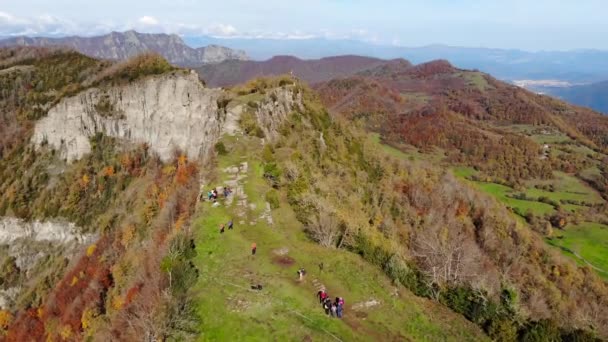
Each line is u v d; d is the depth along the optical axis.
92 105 142.50
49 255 125.75
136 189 123.69
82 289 92.19
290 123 117.56
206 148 104.56
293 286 46.91
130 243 96.12
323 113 140.50
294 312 42.97
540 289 87.06
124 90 139.50
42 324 94.44
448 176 152.38
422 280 53.03
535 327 44.25
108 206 126.19
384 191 114.50
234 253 53.12
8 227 132.50
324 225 60.44
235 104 106.06
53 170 141.38
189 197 77.88
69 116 143.25
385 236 80.44
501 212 133.50
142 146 133.00
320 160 108.25
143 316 42.88
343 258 54.22
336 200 83.62
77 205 129.75
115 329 47.62
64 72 174.25
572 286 103.69
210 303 43.66
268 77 145.88
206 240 55.91
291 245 56.50
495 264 96.25
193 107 125.00
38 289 113.94
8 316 109.25
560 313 75.38
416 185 128.25
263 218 63.19
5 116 161.88
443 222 112.19
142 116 135.50
